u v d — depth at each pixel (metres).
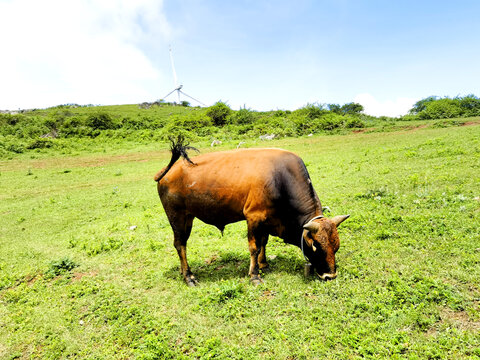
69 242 8.22
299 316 4.09
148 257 6.81
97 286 5.72
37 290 5.87
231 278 5.33
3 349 4.37
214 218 5.29
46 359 4.09
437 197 7.09
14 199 14.90
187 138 33.91
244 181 4.80
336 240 4.39
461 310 3.73
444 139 15.68
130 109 81.56
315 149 21.70
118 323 4.54
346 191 9.23
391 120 41.97
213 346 3.78
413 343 3.35
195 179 5.11
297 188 4.73
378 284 4.45
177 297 5.02
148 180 16.95
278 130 33.16
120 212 11.22
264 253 5.38
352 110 54.78
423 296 3.95
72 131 42.16
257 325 4.02
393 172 10.45
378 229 6.10
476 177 8.00
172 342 4.01
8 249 8.42
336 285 4.52
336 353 3.40
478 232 5.29
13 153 28.39
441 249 5.00
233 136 34.06
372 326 3.64
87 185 16.98
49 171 21.62
